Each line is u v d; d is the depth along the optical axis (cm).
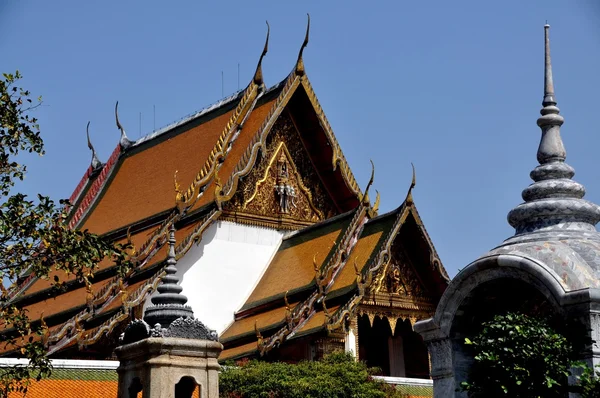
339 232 4962
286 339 4588
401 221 4691
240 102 5562
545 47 2364
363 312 4603
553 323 2114
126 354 2527
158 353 2456
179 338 2483
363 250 4750
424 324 2327
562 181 2280
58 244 2742
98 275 5206
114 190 6119
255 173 5284
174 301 2639
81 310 4938
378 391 3869
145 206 5625
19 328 2808
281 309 4819
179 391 2556
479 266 2200
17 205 2714
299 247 5138
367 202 4900
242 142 5428
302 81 5400
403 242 4766
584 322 2044
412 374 4888
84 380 3734
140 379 2472
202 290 5006
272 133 5381
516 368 2067
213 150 5366
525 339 2083
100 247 2817
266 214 5278
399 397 3944
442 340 2295
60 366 3712
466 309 2280
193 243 4988
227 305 5047
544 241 2202
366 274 4594
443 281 4772
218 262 5084
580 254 2150
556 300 2075
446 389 2278
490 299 2272
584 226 2247
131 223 5566
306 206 5419
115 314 4741
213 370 2495
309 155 5472
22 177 2791
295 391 3741
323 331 4462
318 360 4338
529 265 2117
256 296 5034
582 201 2264
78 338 4731
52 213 2773
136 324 2527
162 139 6094
